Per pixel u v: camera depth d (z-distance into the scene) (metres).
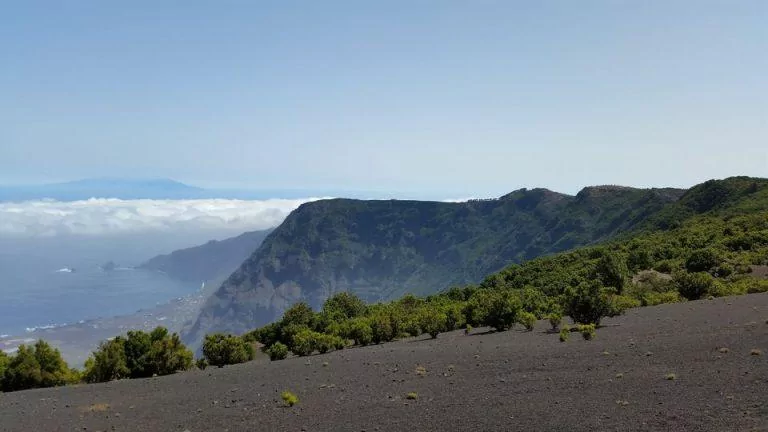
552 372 17.84
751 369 14.71
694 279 41.69
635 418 11.73
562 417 12.46
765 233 67.31
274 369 26.61
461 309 43.19
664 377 15.08
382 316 40.44
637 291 46.81
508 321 35.12
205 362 34.62
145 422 16.59
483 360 21.80
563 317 38.72
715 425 10.62
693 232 82.19
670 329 24.47
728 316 26.41
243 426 14.80
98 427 16.47
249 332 49.94
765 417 10.62
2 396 25.38
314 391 19.03
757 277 48.50
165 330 34.47
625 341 22.45
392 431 12.84
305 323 46.78
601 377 16.19
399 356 26.14
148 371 31.64
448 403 15.02
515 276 80.06
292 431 13.77
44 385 31.00
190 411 17.66
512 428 12.08
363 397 17.03
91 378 31.00
